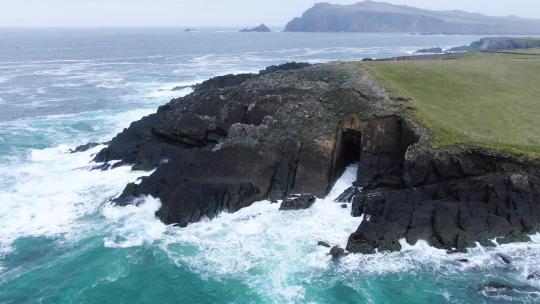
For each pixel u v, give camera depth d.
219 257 29.41
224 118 42.41
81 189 39.44
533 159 31.25
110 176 42.03
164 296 25.97
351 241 29.69
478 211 30.00
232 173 36.97
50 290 26.48
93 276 27.70
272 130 38.66
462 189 31.39
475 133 35.22
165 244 30.97
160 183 36.81
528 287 25.81
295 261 28.72
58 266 28.70
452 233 29.36
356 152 39.88
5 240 31.58
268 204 35.56
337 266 28.09
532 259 27.72
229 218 33.88
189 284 26.88
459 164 32.38
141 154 43.72
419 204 31.30
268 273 27.66
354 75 45.34
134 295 26.06
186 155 40.47
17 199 37.44
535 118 38.44
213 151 38.44
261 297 25.59
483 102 41.78
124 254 29.84
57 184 40.47
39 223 33.88
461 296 25.44
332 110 39.53
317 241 30.72
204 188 35.22
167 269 28.27
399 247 29.14
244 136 38.38
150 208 35.56
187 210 33.78
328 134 37.19
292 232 31.84
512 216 29.64
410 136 35.69
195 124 42.03
